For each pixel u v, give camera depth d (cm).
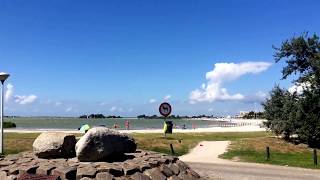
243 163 3127
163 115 4169
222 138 5062
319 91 4638
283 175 2567
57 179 1700
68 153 1977
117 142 1952
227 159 3362
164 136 4744
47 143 1962
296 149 4244
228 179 2356
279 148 4144
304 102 4594
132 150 2067
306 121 4534
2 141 3150
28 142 3716
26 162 1914
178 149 3869
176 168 2045
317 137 4519
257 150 3944
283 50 4891
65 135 1980
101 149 1873
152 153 2186
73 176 1727
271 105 4834
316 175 2589
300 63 4900
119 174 1769
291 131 4653
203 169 2738
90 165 1802
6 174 1803
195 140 4491
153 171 1883
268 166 2983
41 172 1758
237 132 6750
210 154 3641
